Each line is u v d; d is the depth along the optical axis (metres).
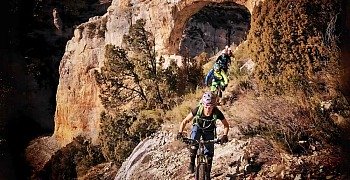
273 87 10.72
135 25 17.17
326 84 10.05
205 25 21.34
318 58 11.09
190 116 7.05
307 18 11.83
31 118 34.00
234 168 7.79
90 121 24.66
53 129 33.94
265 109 9.48
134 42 17.05
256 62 12.55
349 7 12.22
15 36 36.34
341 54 10.87
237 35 21.02
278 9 12.30
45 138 29.45
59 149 24.58
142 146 11.32
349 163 7.24
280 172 7.29
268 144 8.20
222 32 21.14
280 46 11.70
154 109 15.27
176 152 9.69
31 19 37.38
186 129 10.70
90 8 38.50
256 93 10.99
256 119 9.23
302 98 9.45
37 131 33.16
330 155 7.53
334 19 11.73
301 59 11.23
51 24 37.59
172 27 19.39
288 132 8.17
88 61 24.78
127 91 17.77
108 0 38.62
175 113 12.95
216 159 8.33
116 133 15.77
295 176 7.12
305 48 11.29
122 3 22.80
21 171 27.89
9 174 27.56
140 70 16.66
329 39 11.26
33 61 35.91
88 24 25.34
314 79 10.45
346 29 11.92
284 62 11.45
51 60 36.22
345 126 8.26
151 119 14.10
